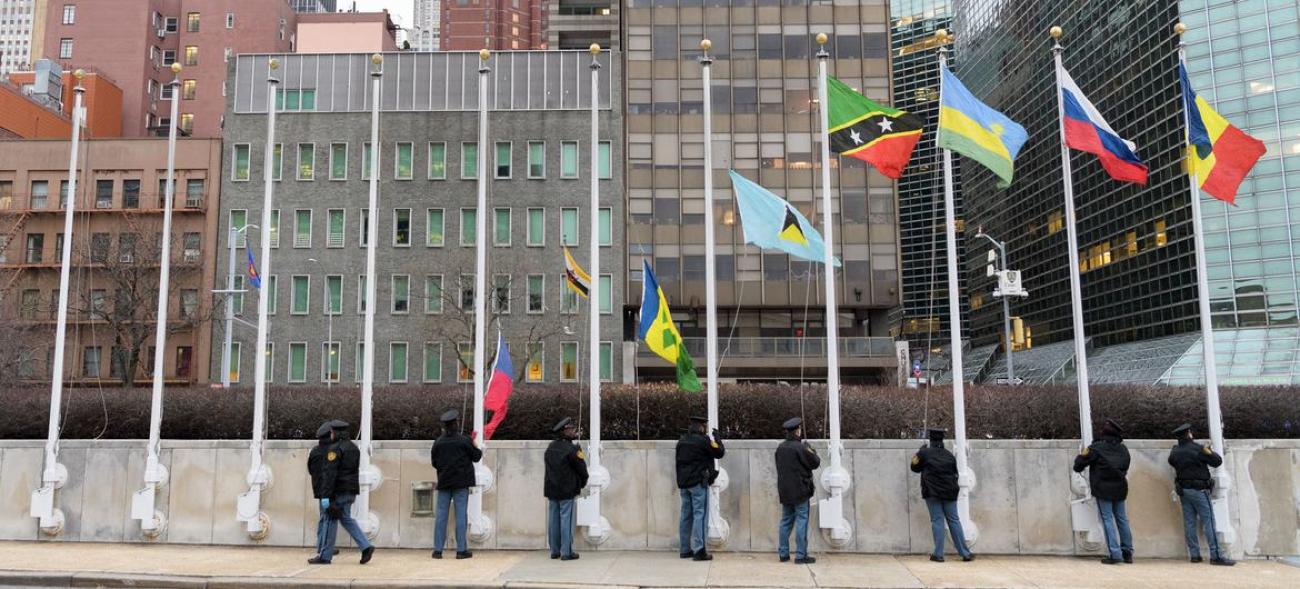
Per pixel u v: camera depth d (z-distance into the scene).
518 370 46.25
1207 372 11.87
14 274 43.56
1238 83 57.50
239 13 83.19
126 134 79.00
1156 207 62.62
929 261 102.75
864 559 11.62
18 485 13.38
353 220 48.00
